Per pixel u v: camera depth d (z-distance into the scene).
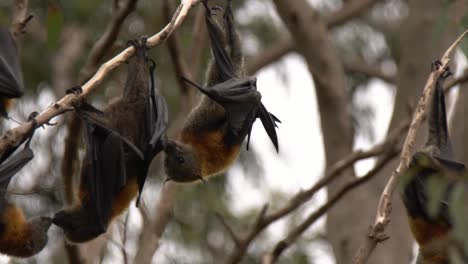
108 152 13.40
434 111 14.00
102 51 17.70
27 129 11.30
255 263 26.19
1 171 13.11
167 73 30.12
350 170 21.23
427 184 13.14
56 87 29.88
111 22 17.38
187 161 14.13
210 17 14.75
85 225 13.77
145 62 13.80
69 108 11.66
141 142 13.70
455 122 20.67
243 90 14.29
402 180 12.46
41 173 26.59
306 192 17.72
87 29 31.42
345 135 21.75
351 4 29.19
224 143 14.73
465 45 13.01
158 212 18.39
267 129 14.66
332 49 22.19
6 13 26.72
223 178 27.77
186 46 26.16
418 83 20.86
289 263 25.66
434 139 13.88
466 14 15.39
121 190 13.94
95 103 28.53
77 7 19.69
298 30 21.98
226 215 26.25
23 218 14.11
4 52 14.12
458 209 11.98
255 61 28.09
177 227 25.56
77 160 16.94
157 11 29.61
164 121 13.80
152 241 18.16
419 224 13.97
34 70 31.09
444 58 12.78
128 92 13.81
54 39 16.52
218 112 14.87
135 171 13.94
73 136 16.59
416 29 21.22
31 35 30.50
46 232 14.21
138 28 29.88
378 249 19.89
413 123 12.35
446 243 13.48
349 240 20.50
